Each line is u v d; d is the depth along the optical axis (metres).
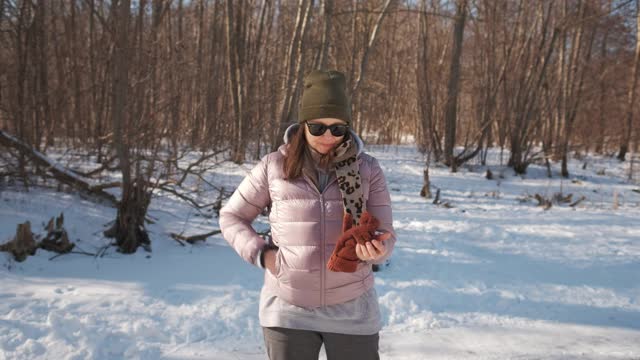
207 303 4.62
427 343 4.07
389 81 27.45
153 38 7.97
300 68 14.61
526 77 19.75
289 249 2.00
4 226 6.46
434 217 9.85
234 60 17.58
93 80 11.45
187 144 8.43
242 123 10.82
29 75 9.64
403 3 23.95
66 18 14.40
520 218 10.04
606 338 4.27
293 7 22.44
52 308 4.33
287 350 2.04
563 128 21.66
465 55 25.08
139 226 6.44
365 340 2.05
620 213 11.02
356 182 1.97
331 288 1.99
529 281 5.80
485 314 4.75
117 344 3.73
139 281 5.16
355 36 22.05
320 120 1.96
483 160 19.55
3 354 3.49
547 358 3.86
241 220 2.13
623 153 24.02
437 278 5.77
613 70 26.98
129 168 6.30
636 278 6.00
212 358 3.64
